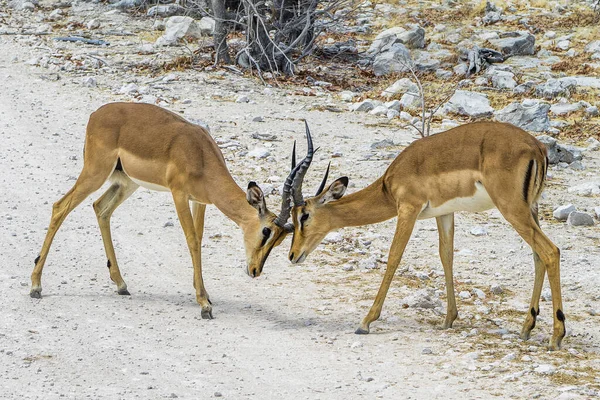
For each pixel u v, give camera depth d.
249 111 29.16
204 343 13.22
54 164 23.31
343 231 19.12
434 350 12.89
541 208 20.88
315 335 13.59
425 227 19.61
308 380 11.80
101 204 15.59
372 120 28.89
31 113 27.91
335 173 22.86
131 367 12.21
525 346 13.05
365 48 39.47
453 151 13.20
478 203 13.25
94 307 14.67
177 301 15.20
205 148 14.70
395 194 13.66
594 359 12.50
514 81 33.66
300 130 27.19
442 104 29.67
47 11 44.22
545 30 42.66
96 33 39.81
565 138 27.45
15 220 19.11
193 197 14.63
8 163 23.23
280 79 33.88
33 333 13.35
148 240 18.52
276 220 13.93
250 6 33.72
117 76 32.84
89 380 11.70
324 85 33.62
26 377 11.73
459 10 45.66
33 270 15.20
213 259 17.56
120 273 16.08
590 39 40.62
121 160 14.97
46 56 35.16
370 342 13.27
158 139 14.69
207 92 31.19
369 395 11.25
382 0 47.19
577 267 17.02
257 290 15.88
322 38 39.97
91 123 15.12
